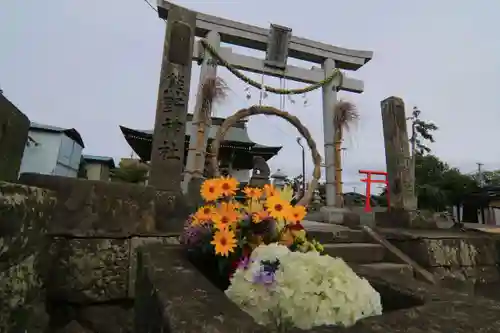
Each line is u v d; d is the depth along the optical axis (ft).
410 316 3.01
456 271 12.18
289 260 4.06
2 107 7.37
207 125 18.71
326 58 25.57
